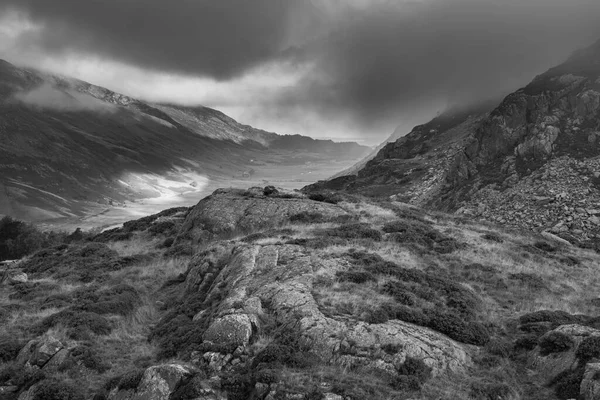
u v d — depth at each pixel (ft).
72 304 90.63
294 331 58.75
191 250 125.90
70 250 147.54
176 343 65.77
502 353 57.06
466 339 59.41
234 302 67.97
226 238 127.24
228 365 55.47
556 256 104.99
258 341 58.65
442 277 79.87
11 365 65.41
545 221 180.55
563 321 63.93
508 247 106.52
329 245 92.07
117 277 110.22
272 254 84.89
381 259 83.41
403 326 59.52
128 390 53.57
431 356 53.78
